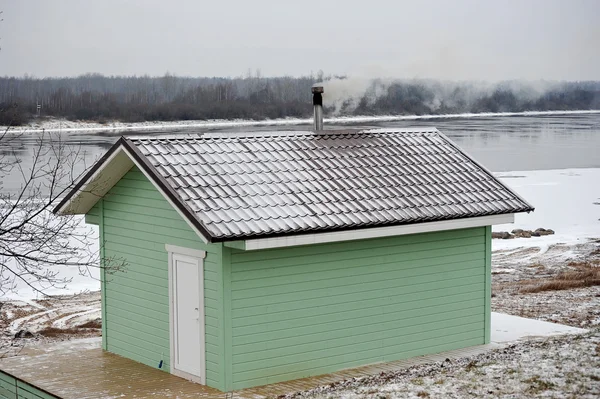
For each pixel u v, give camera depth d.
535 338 15.33
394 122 126.56
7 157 63.75
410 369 12.41
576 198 47.62
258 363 12.18
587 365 10.62
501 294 21.69
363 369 13.08
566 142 106.75
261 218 11.73
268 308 12.24
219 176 12.59
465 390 10.06
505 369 10.91
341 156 14.40
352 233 12.41
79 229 33.56
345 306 13.09
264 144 14.03
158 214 13.19
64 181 47.03
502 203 14.28
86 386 12.44
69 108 138.38
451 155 15.54
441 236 14.23
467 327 14.65
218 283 11.87
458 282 14.49
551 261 27.88
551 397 9.41
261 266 12.15
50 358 14.32
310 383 12.24
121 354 14.42
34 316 20.06
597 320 17.64
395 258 13.65
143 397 11.73
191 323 12.59
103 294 14.74
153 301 13.52
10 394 13.22
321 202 12.67
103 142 95.75
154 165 12.36
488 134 125.25
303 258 12.59
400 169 14.50
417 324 13.98
